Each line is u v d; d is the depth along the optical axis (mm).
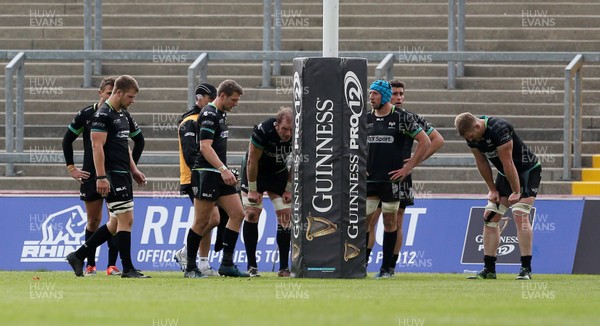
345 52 56406
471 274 47438
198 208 40125
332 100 38688
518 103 63281
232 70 67125
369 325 23203
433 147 41906
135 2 74688
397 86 44469
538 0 73062
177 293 31781
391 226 41250
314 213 38938
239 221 41125
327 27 40125
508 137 40344
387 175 40812
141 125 62938
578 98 57281
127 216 39812
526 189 41594
